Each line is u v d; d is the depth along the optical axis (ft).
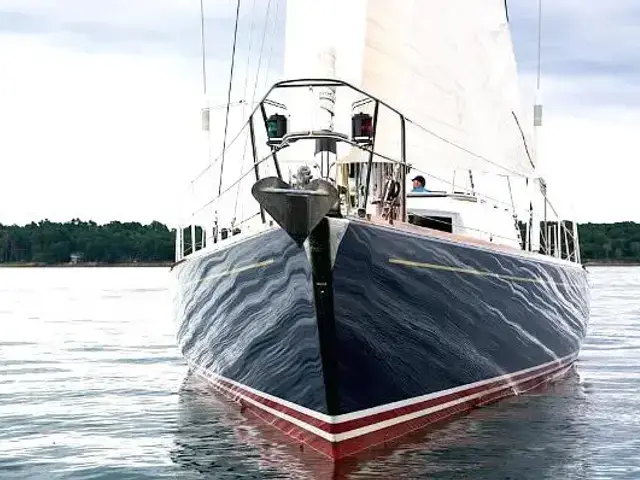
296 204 29.63
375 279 33.30
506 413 42.11
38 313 119.65
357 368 33.58
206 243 45.47
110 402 48.06
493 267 40.70
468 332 39.19
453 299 37.60
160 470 33.35
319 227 30.60
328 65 39.06
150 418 43.19
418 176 50.80
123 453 36.17
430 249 35.83
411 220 46.19
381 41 40.57
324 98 35.42
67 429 41.01
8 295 169.37
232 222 43.24
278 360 36.01
